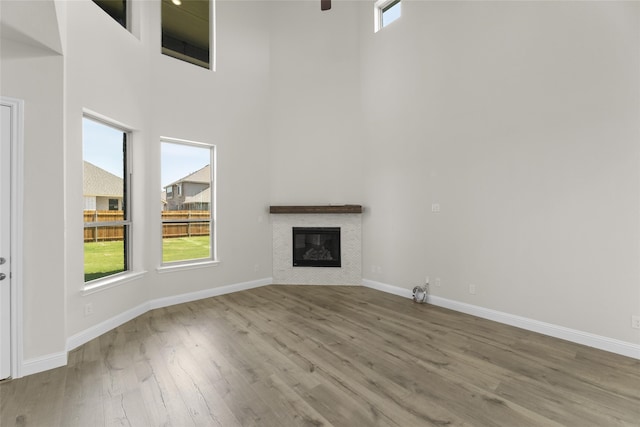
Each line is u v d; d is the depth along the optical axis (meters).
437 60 3.90
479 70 3.48
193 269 4.28
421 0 4.07
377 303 4.07
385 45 4.57
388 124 4.55
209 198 4.59
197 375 2.28
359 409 1.87
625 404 1.90
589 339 2.73
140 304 3.70
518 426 1.71
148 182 3.87
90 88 3.04
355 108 4.98
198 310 3.82
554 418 1.78
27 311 2.29
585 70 2.71
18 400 1.97
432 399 1.97
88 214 3.24
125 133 3.73
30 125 2.31
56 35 2.32
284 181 5.14
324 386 2.12
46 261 2.37
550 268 2.96
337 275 5.07
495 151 3.35
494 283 3.39
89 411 1.86
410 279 4.31
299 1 5.15
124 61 3.49
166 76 4.05
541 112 2.99
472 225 3.58
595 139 2.67
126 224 3.68
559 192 2.89
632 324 2.51
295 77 5.16
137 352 2.67
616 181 2.57
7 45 2.24
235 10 4.77
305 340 2.90
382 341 2.87
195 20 4.59
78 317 2.85
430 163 4.01
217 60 4.57
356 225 5.00
